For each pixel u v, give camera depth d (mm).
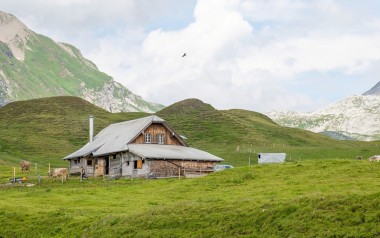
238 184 66938
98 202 61094
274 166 75500
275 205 41625
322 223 36469
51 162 169000
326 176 63594
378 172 63094
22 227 51938
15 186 81250
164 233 42312
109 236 44750
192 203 49250
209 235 39938
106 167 109438
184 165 99875
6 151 184375
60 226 50250
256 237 37625
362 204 37375
